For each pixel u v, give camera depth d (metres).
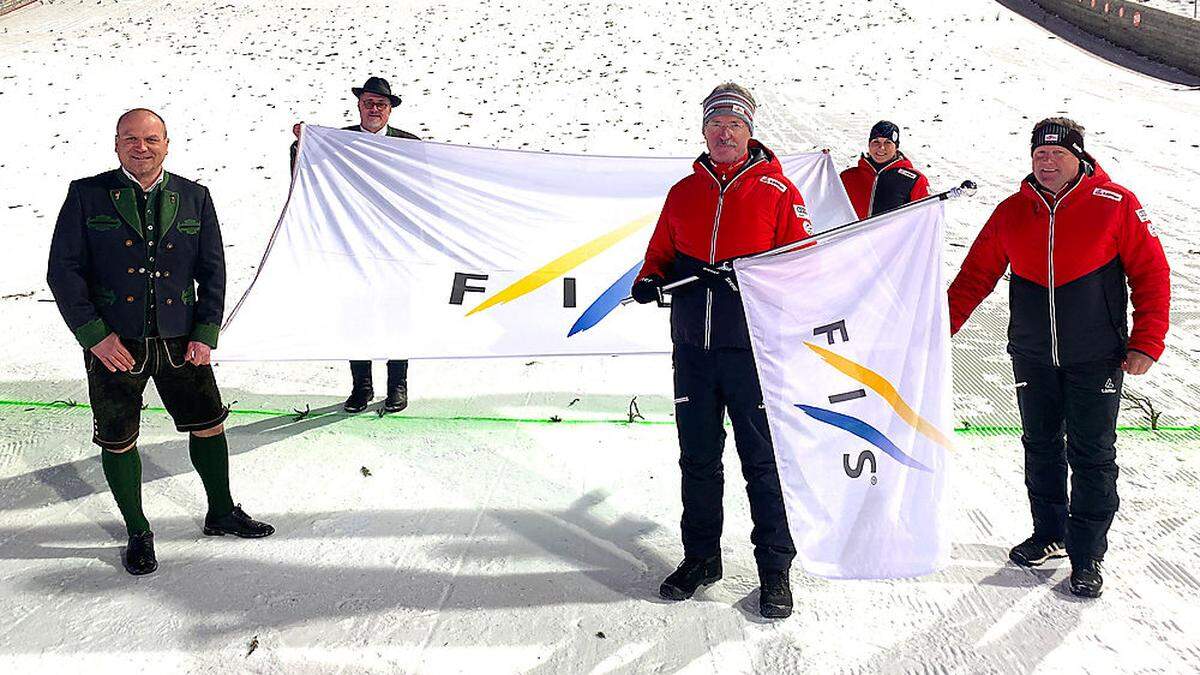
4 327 6.30
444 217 4.66
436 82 17.09
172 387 3.38
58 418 4.71
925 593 3.23
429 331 4.59
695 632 2.98
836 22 23.25
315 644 2.88
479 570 3.34
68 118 14.16
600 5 25.16
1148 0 24.83
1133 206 3.08
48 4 25.56
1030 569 3.39
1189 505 3.84
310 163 4.56
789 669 2.79
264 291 4.47
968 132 13.97
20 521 3.67
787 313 2.95
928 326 3.00
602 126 13.96
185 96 15.76
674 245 3.33
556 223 4.74
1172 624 3.03
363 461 4.27
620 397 5.15
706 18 23.75
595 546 3.54
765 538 3.14
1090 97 16.55
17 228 9.20
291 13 24.23
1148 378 5.42
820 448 2.93
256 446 4.43
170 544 3.51
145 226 3.21
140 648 2.85
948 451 3.00
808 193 4.93
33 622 2.97
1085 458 3.18
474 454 4.36
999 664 2.82
